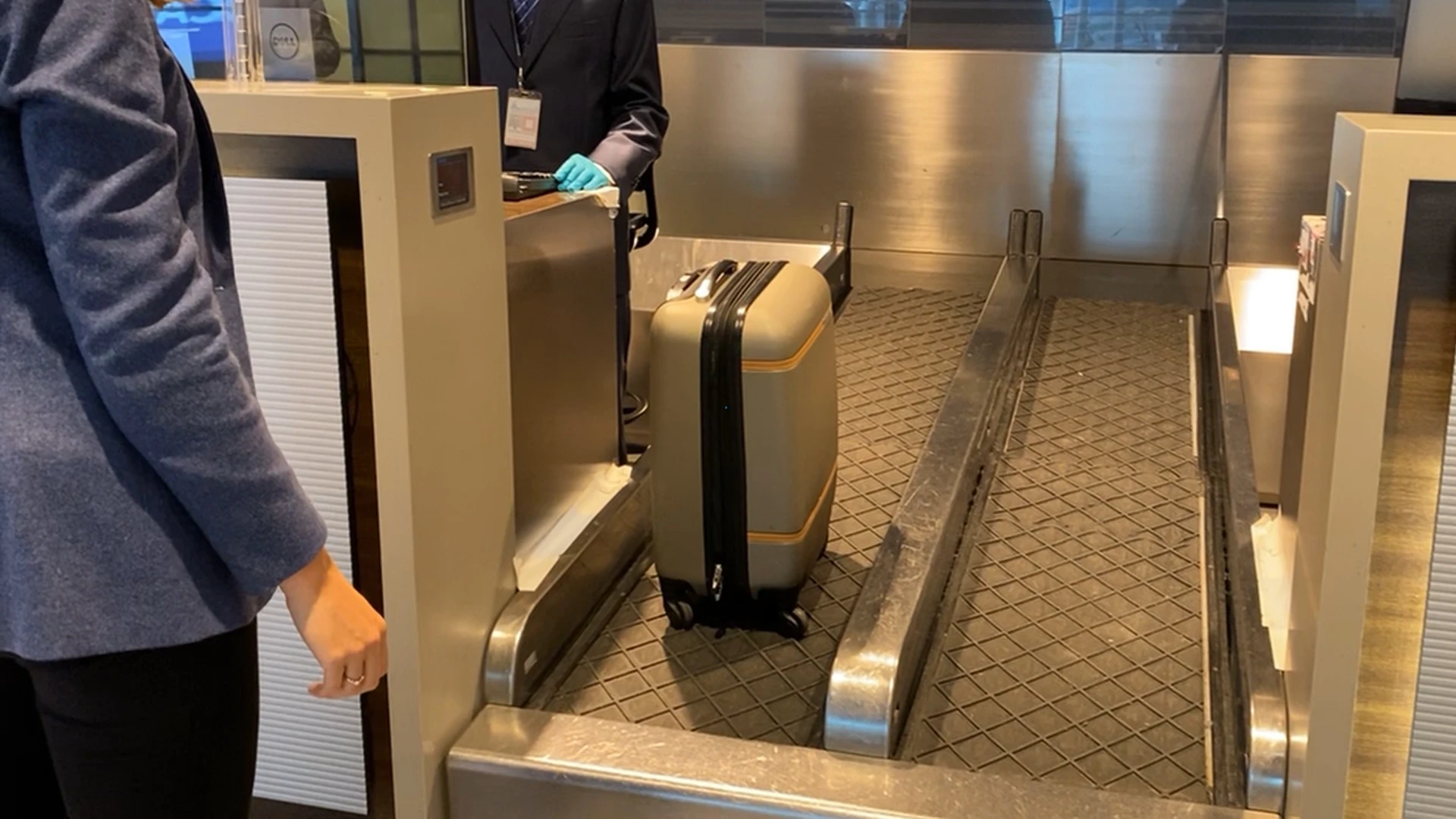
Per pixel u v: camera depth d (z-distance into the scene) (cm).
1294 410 189
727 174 399
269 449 96
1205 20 355
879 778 152
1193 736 164
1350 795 146
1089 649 184
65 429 92
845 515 221
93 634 94
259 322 160
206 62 180
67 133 85
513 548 181
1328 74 348
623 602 203
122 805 102
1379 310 127
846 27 383
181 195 99
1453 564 134
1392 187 124
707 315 175
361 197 143
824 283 197
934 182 383
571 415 207
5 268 91
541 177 208
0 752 110
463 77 197
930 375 283
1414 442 135
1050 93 368
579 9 261
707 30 394
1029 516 224
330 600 105
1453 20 332
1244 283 347
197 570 98
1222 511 220
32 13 84
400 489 151
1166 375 287
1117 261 375
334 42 189
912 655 172
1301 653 149
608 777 156
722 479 179
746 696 175
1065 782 156
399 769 160
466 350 163
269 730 175
